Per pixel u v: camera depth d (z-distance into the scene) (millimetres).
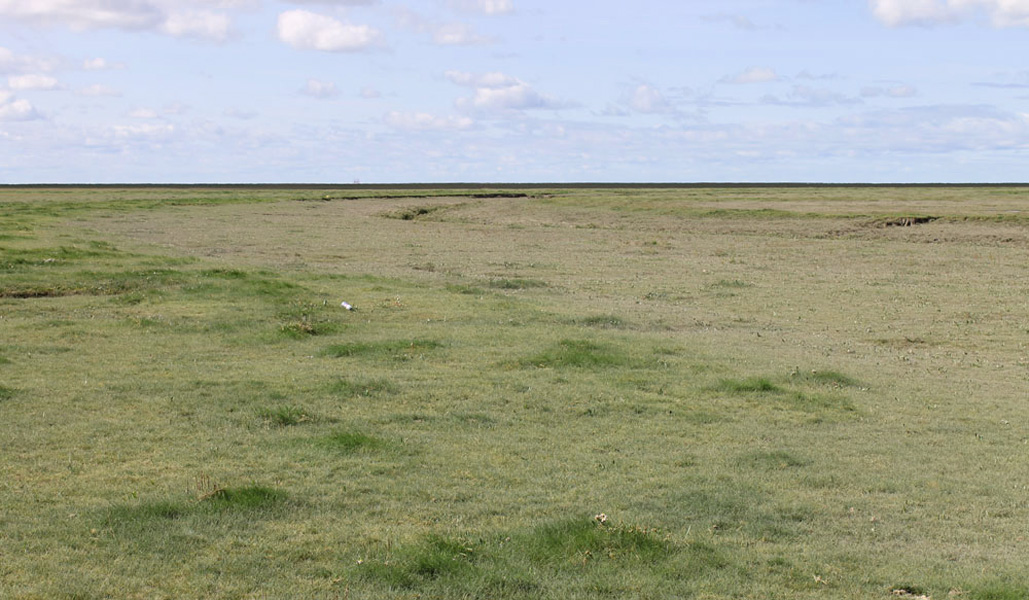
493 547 8828
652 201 87875
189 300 25641
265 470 11234
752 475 11734
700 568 8516
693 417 14844
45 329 20953
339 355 19000
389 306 25734
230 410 14242
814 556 8969
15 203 87625
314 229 60281
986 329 24859
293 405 14625
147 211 76750
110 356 18297
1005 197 90562
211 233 55500
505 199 101688
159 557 8344
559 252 46125
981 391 17484
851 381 17828
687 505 10445
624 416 14781
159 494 10117
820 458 12633
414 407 14891
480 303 26812
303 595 7656
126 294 26281
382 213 80938
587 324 24188
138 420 13461
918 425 14750
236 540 8828
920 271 38250
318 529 9242
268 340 20406
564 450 12695
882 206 73000
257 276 30828
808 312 27562
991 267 39438
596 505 10328
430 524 9516
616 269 38625
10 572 7871
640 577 8234
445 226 65812
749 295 31000
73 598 7402
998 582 8336
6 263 30734
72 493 10109
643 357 19375
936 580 8367
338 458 11883
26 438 12266
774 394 16562
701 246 49531
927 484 11547
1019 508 10664
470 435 13289
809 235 56438
